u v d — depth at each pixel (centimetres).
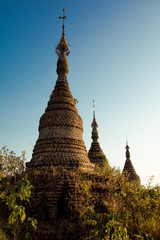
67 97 2269
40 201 1477
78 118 2181
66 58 2511
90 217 1311
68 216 1433
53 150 1867
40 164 1759
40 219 1427
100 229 1197
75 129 2083
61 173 1532
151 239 1206
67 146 1909
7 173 1445
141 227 1311
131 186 1736
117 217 1289
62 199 1594
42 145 1945
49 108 2181
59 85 2358
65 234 1288
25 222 1353
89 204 1492
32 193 1492
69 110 2162
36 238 1270
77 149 1942
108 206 1459
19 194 1184
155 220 1402
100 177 1648
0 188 1447
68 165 1764
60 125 2023
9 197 1183
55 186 1493
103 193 1583
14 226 1221
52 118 2064
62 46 2498
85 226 1234
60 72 2448
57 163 1755
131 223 1350
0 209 1405
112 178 1677
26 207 1452
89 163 1903
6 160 1431
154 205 1634
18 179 1491
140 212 1477
